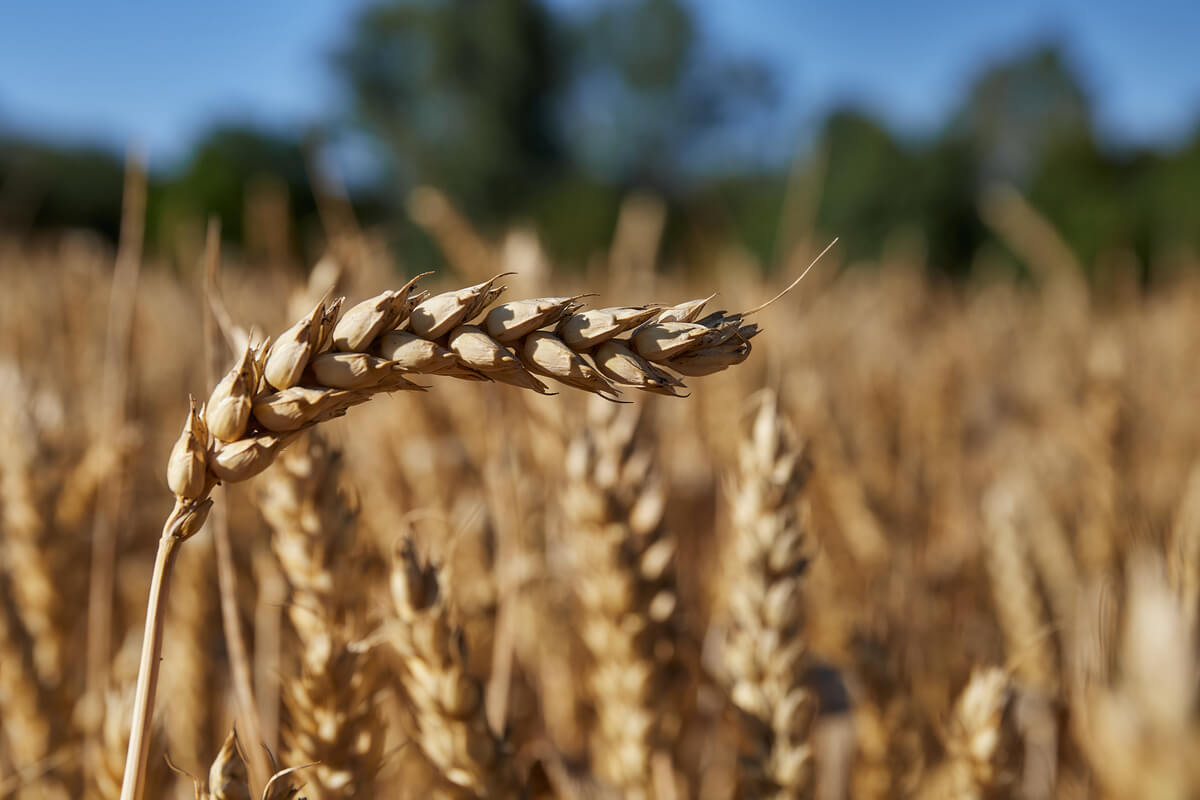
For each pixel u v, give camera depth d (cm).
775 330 59
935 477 78
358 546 35
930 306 157
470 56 1113
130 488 50
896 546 64
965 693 38
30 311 81
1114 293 126
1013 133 1150
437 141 1127
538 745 44
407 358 26
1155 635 24
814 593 55
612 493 39
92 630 41
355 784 33
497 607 46
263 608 44
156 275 125
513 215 1088
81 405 57
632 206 80
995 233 496
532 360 26
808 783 38
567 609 50
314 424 27
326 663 33
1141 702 24
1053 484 66
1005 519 50
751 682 38
